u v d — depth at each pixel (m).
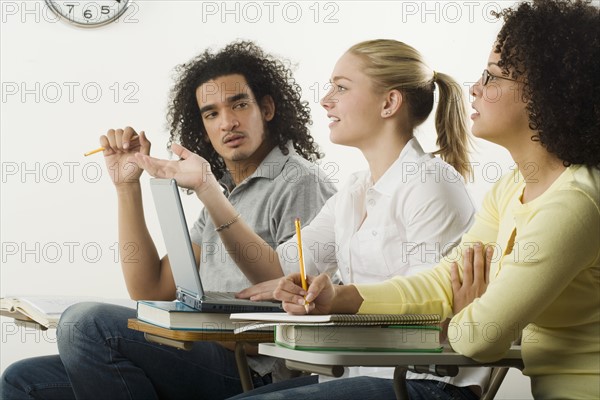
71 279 8.10
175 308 3.34
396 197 3.95
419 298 3.12
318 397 2.92
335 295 2.93
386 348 2.56
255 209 4.98
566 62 2.69
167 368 3.99
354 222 4.20
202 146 5.54
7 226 8.01
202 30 8.38
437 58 8.76
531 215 2.68
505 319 2.54
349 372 3.59
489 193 3.39
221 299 3.41
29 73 8.09
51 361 4.50
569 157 2.67
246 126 5.26
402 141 4.18
